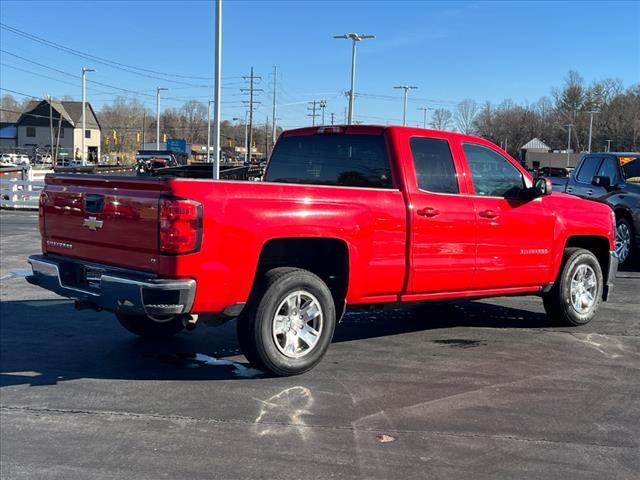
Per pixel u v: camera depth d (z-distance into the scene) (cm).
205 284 475
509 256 661
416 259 589
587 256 738
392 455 394
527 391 514
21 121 10294
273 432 426
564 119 11681
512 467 380
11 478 360
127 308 479
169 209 461
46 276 555
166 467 375
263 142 13050
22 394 492
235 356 602
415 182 593
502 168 669
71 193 546
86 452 394
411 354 616
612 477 371
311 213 523
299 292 532
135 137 12206
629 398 501
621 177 1193
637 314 810
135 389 506
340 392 504
